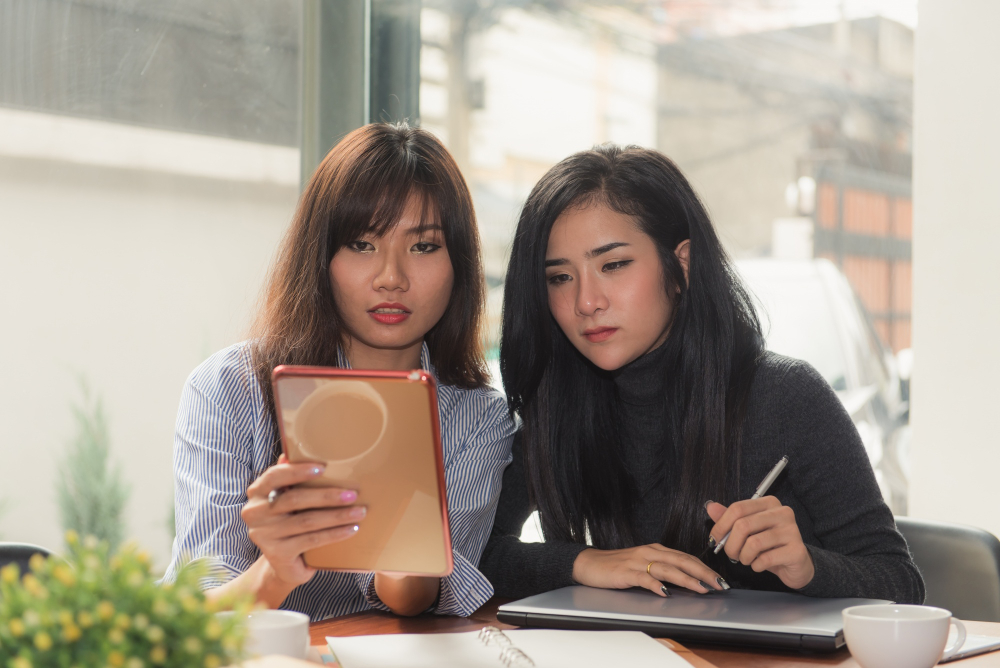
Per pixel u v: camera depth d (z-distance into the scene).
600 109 3.51
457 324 1.20
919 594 1.05
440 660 0.74
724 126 3.77
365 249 1.10
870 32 3.44
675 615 0.86
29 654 0.41
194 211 2.52
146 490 2.46
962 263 1.85
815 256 3.55
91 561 0.45
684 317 1.22
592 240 1.14
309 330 1.11
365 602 1.14
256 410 1.11
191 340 2.52
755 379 1.23
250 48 2.55
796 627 0.81
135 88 2.45
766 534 0.93
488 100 3.04
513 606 0.92
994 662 0.77
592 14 3.43
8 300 2.31
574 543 1.14
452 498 1.15
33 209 2.33
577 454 1.27
